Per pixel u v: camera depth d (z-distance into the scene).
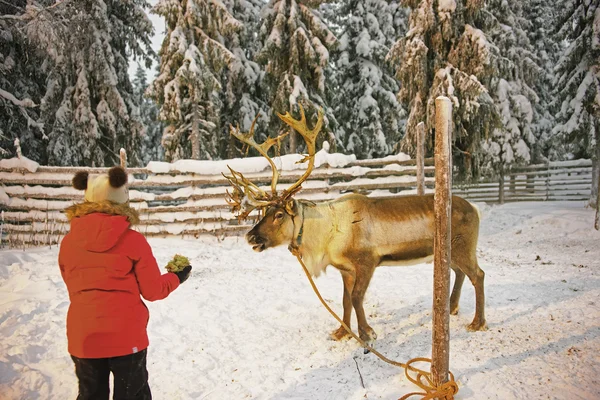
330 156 9.66
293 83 13.48
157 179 9.45
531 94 15.84
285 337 4.42
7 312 4.72
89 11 13.52
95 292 2.21
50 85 13.75
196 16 12.80
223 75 17.22
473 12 10.30
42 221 9.23
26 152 13.12
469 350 3.83
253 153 17.27
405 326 4.54
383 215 4.24
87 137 13.66
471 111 10.17
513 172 17.09
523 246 9.04
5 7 12.53
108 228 2.23
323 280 6.52
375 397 3.17
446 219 2.90
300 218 4.19
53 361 3.79
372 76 17.00
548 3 20.88
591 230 9.51
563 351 3.71
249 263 7.57
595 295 5.14
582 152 19.86
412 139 11.19
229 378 3.60
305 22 13.88
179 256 2.67
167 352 4.07
